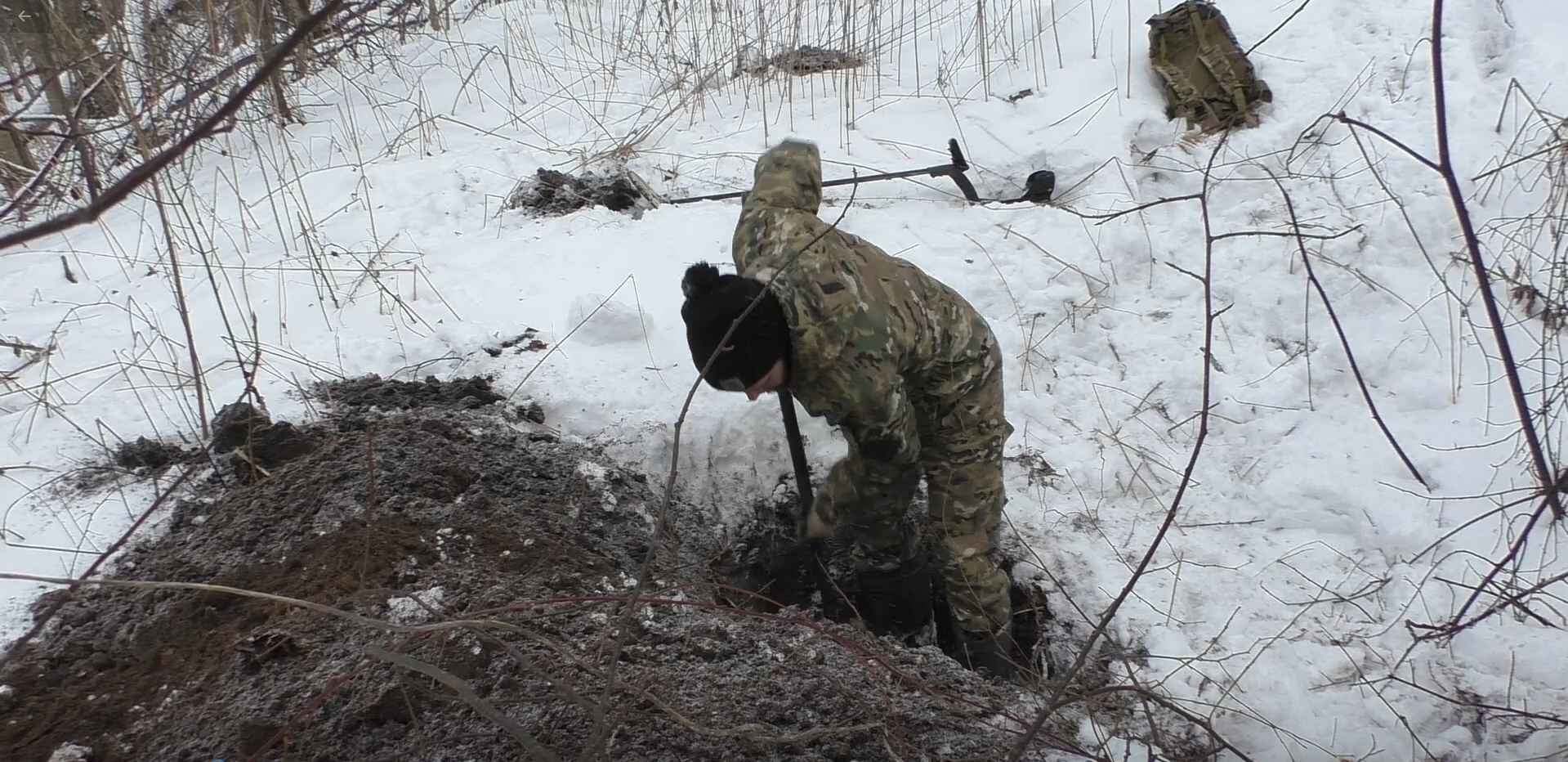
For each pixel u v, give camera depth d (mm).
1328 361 3799
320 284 4180
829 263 2291
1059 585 2980
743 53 6133
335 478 2848
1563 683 2525
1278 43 5512
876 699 2350
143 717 2180
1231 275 4301
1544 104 4613
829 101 5734
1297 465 3416
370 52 6406
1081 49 5770
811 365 2246
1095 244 4449
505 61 6133
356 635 2283
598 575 2727
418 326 3879
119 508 2873
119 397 3410
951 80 5766
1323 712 2506
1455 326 3793
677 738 2115
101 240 4719
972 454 2670
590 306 3832
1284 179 4707
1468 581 2883
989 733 2316
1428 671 2623
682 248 4410
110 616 2467
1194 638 2834
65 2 3031
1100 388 3859
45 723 2162
